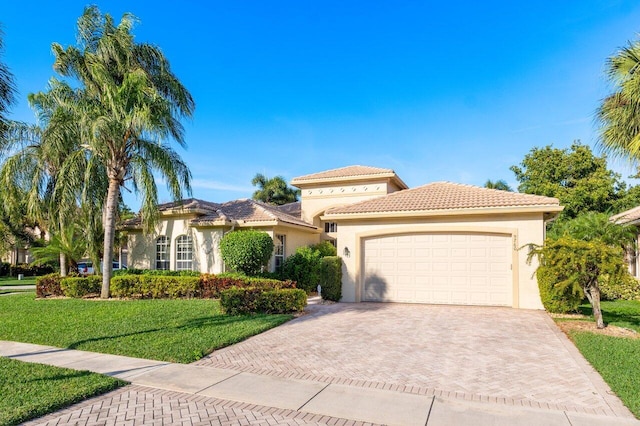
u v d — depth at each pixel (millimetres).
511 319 11820
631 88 8688
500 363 7375
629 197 29406
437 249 15344
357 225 16438
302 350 8320
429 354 7996
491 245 14625
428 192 17703
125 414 5113
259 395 5766
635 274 19828
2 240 31516
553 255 10734
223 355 7953
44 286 17734
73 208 18141
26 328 10352
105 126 14742
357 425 4797
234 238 17531
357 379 6508
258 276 18141
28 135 19188
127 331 9883
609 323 11227
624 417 4973
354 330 10305
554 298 12664
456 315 12570
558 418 4938
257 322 10930
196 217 20516
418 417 4988
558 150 31844
